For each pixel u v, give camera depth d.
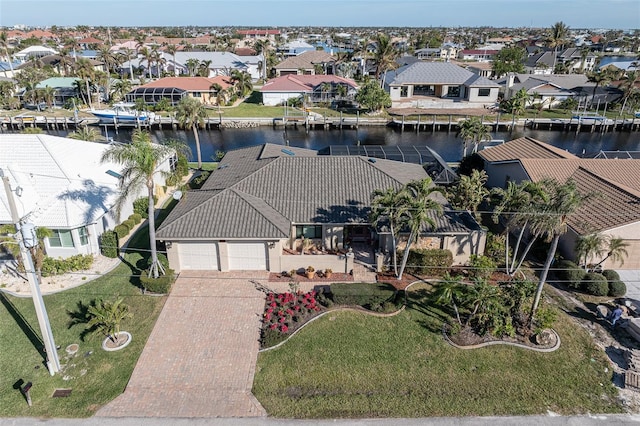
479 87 97.19
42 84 96.00
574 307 28.12
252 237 29.75
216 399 21.39
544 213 24.48
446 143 77.94
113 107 89.81
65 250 33.25
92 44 191.00
